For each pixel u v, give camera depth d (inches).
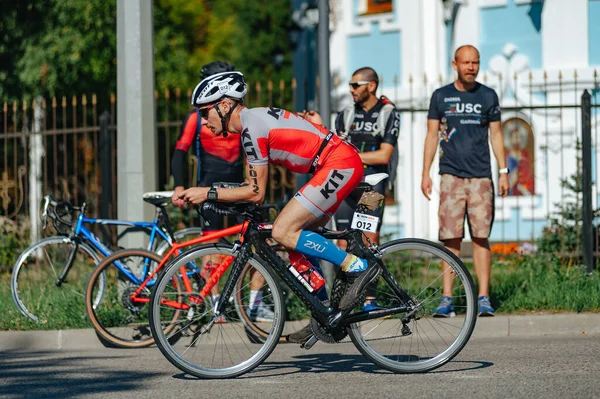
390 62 1120.2
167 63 1392.7
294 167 427.2
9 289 685.3
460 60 577.9
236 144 582.6
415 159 1082.7
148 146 633.0
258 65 2001.7
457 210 577.9
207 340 451.2
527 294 626.5
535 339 552.1
